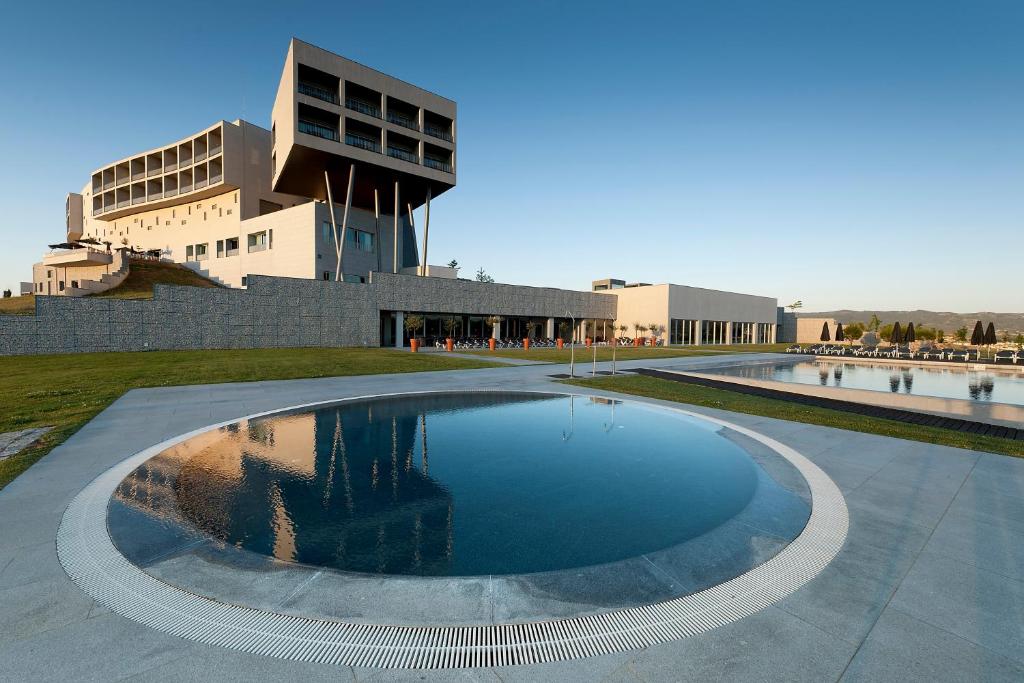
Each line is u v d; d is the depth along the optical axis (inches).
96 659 103.3
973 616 120.4
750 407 450.0
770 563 147.2
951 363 1053.2
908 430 348.2
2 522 171.0
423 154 1528.1
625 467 245.4
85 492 201.0
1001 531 170.6
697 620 119.1
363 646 108.8
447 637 112.0
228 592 128.9
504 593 129.9
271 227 1475.1
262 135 1726.1
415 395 475.8
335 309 1173.1
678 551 154.5
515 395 483.8
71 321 863.7
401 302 1294.3
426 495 202.7
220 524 172.1
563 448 282.5
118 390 482.3
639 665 103.5
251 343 1056.2
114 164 1914.4
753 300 2220.7
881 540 163.2
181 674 99.4
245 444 283.9
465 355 1035.3
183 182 1838.1
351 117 1342.3
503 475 230.8
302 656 105.4
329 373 644.7
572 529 170.6
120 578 135.3
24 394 453.1
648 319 1817.2
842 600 127.7
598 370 767.1
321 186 1599.4
